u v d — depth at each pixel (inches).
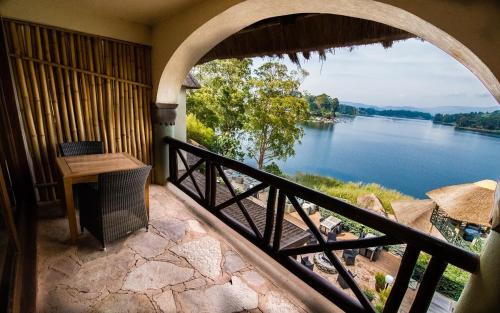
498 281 38.7
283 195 80.1
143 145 154.9
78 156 112.6
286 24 90.3
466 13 43.1
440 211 243.8
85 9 116.1
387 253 299.1
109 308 66.4
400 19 55.2
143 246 94.7
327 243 69.3
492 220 41.4
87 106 129.3
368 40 75.1
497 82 42.0
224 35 109.3
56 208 120.0
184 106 230.2
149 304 68.7
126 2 106.0
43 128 119.0
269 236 88.7
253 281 80.3
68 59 120.2
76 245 92.3
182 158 139.4
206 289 75.6
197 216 121.9
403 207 246.4
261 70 565.3
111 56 132.2
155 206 130.2
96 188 92.5
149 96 150.6
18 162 113.4
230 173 517.3
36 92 113.5
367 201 317.4
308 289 76.8
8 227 68.9
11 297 55.1
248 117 570.6
